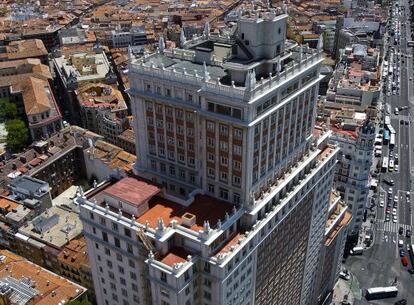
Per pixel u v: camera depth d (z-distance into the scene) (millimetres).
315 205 142750
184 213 106375
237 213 104250
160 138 114500
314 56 115375
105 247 110438
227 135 100562
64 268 188000
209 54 113062
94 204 107375
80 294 162875
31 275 169125
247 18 108250
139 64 109562
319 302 187375
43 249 192250
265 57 110500
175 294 95688
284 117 110438
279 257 126812
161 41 121250
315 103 124875
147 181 113312
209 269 98438
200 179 112250
